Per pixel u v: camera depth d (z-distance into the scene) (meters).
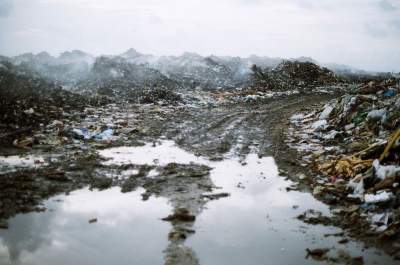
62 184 10.55
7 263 6.80
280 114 23.70
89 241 7.71
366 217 8.75
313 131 18.05
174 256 7.24
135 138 16.47
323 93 34.03
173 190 10.60
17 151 13.04
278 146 15.91
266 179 11.84
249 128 19.55
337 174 11.51
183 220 8.76
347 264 7.02
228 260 7.16
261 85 35.97
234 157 14.27
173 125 19.55
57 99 20.88
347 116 18.02
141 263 6.98
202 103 27.34
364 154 11.93
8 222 8.27
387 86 21.41
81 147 14.31
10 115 15.98
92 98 23.80
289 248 7.64
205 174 12.06
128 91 27.47
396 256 7.18
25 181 10.44
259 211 9.44
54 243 7.57
